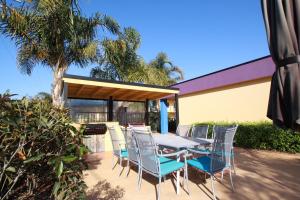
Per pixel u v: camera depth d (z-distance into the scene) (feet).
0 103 5.10
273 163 18.11
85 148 6.46
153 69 43.68
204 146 15.64
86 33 26.53
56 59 25.27
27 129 5.16
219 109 35.14
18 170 5.22
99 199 11.28
